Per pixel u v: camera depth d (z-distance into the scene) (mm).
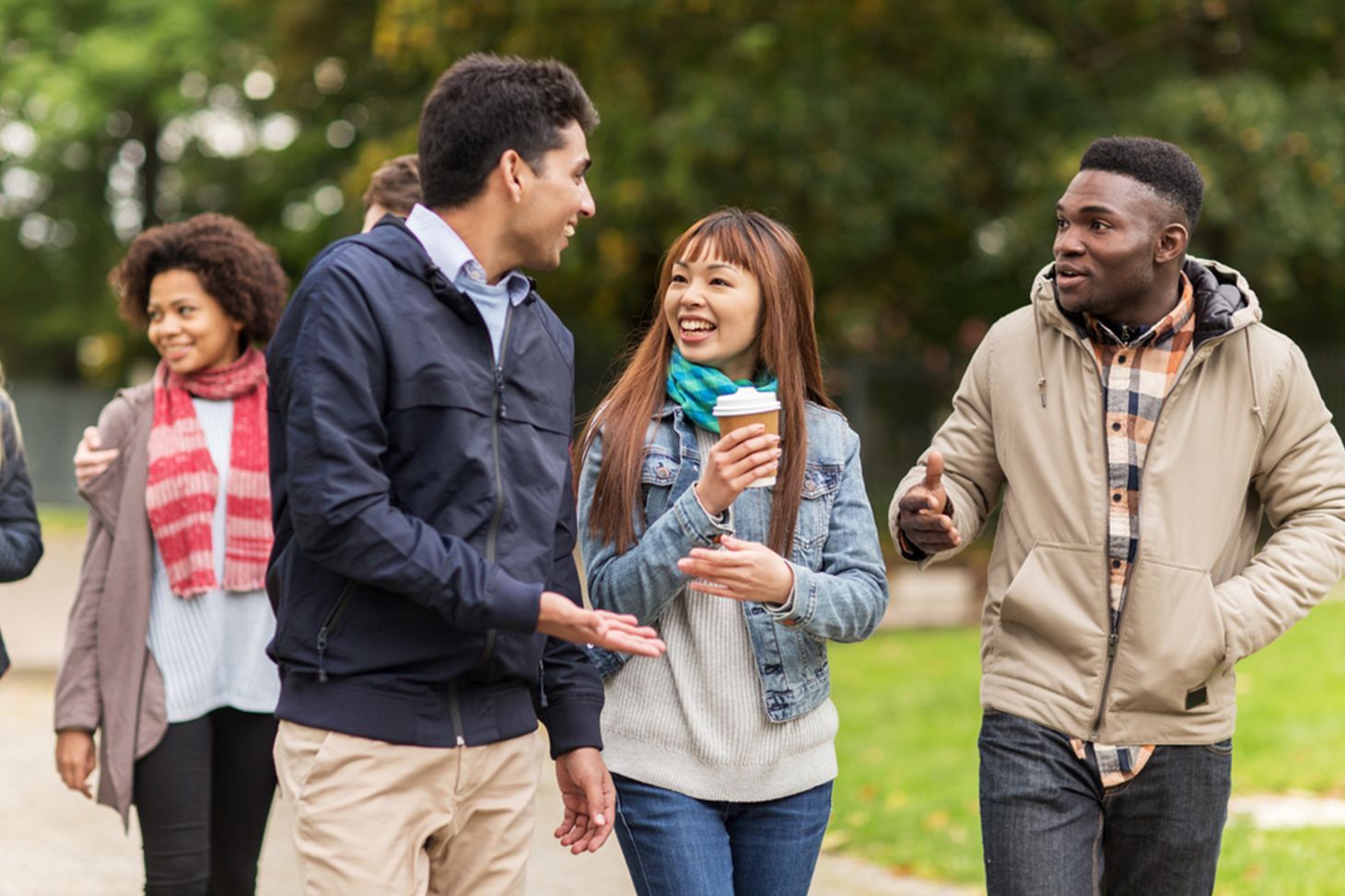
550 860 4863
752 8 11789
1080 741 2654
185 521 3123
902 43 12930
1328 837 4773
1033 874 2607
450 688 2240
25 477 3283
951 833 5031
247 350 3385
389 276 2189
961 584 11906
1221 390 2674
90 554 3156
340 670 2180
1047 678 2682
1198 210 2658
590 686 2523
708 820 2551
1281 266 12391
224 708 3152
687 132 11430
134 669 3062
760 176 12133
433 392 2189
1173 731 2643
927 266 15945
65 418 23562
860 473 2730
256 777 3189
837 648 9117
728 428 2418
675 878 2496
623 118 11875
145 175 25812
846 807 5461
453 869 2373
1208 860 2688
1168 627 2613
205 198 25094
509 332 2305
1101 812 2713
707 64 12078
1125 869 2750
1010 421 2781
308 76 18812
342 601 2189
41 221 26609
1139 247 2600
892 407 15195
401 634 2189
